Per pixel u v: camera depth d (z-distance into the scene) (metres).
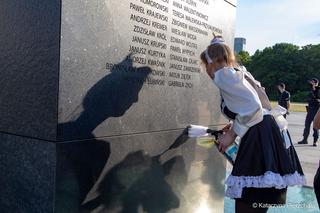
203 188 3.61
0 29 2.40
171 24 3.03
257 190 2.33
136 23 2.65
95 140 2.38
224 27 3.83
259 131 2.37
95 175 2.40
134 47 2.64
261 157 2.32
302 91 64.75
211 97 3.65
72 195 2.25
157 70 2.90
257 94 2.38
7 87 2.37
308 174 6.45
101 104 2.40
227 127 2.81
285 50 69.38
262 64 70.81
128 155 2.67
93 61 2.32
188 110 3.32
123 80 2.57
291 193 5.28
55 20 2.11
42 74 2.18
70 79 2.18
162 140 3.02
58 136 2.13
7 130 2.38
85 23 2.24
